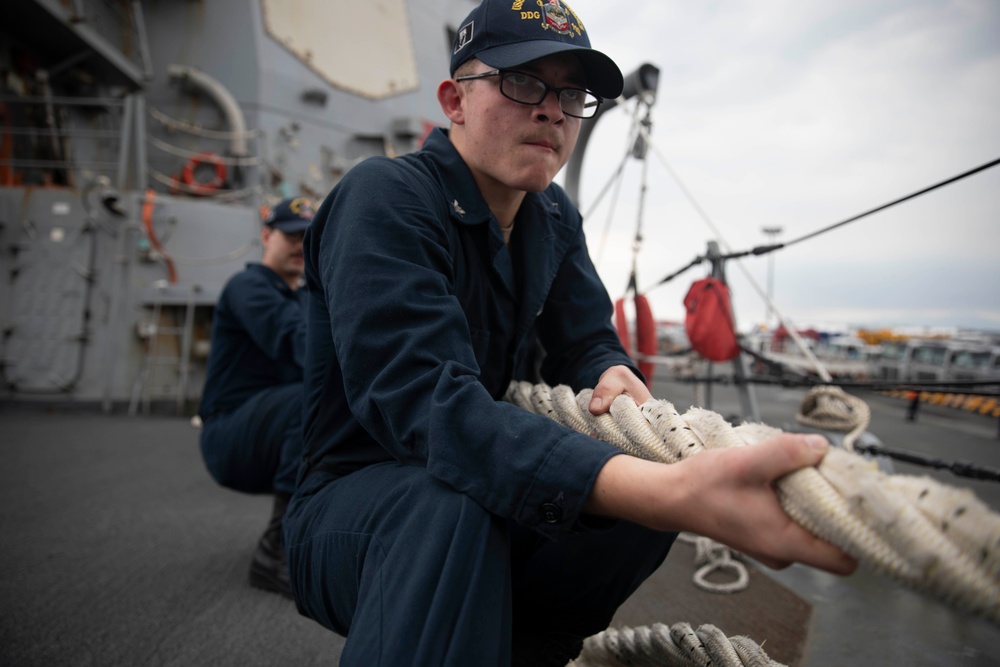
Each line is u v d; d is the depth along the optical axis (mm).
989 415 7652
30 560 2318
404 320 826
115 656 1646
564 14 995
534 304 1144
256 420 2123
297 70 7262
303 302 2467
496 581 729
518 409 772
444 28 8961
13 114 6453
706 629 1042
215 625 1844
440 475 747
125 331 5883
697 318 3057
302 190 7129
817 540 567
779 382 2699
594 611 1015
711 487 607
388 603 721
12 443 4301
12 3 5707
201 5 7137
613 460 694
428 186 1010
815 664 1595
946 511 517
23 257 5820
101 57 6598
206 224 6156
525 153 984
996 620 489
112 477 3531
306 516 966
